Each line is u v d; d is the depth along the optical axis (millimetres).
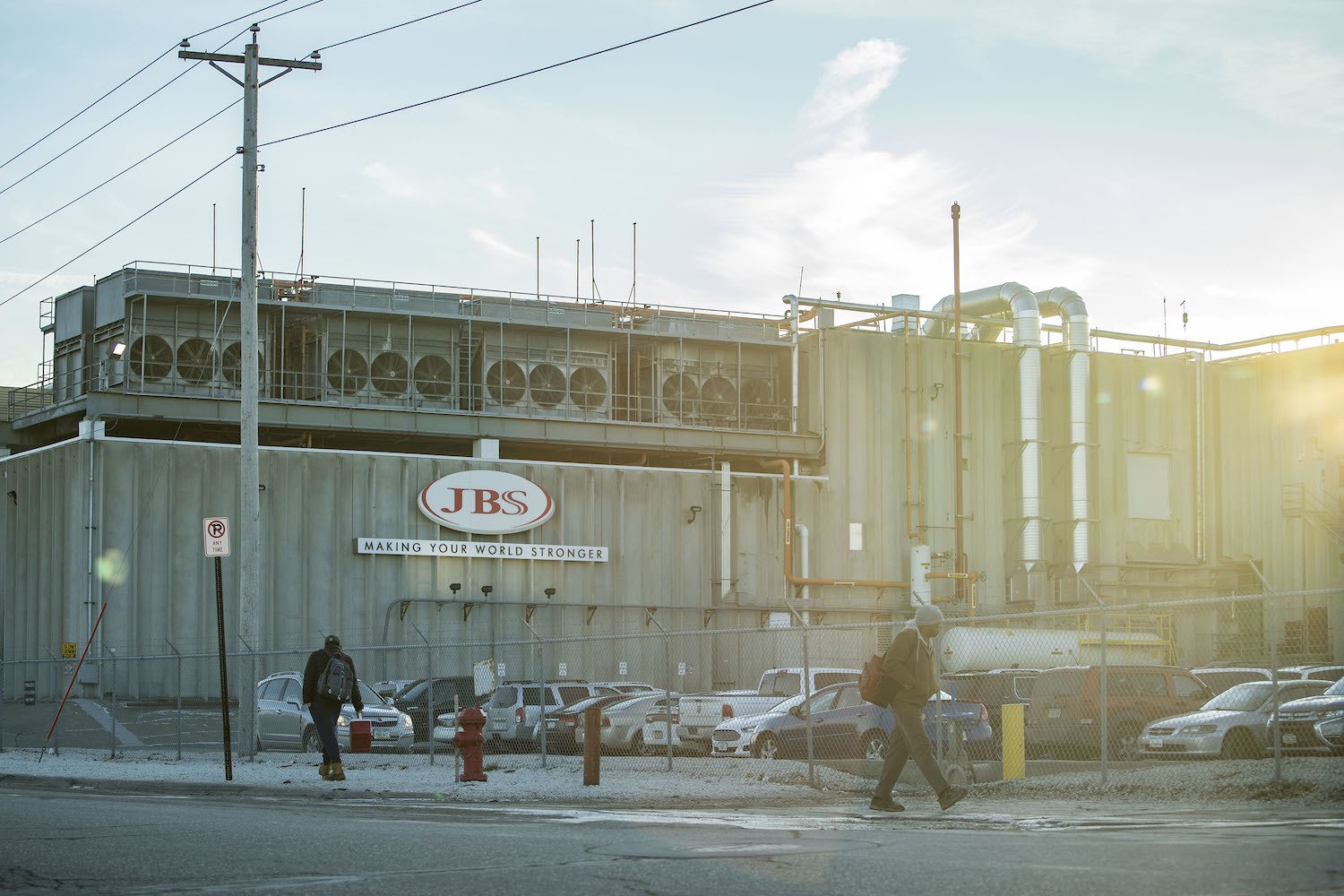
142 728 44344
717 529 65375
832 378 69375
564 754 32156
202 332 62188
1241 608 73125
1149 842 10328
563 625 62250
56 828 13055
